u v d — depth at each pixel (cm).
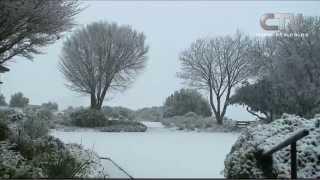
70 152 1077
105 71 3906
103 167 1034
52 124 3034
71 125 3231
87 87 3931
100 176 877
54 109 4281
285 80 2889
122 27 4072
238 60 3994
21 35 1152
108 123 3300
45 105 4381
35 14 1051
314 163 789
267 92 3147
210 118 3969
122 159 1264
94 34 3919
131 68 4084
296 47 2920
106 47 3909
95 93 3950
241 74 3972
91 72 3894
